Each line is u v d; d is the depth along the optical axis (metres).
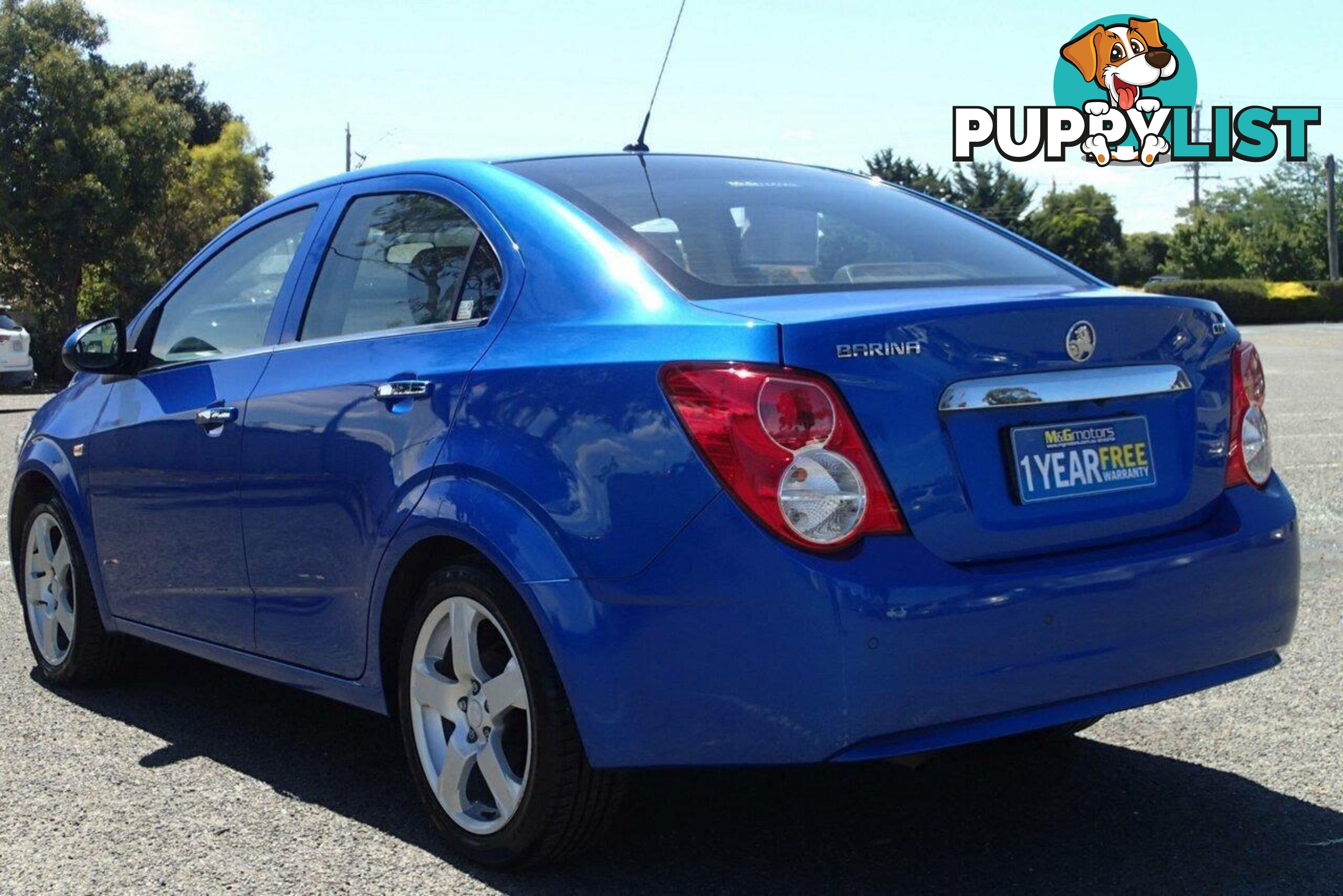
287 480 3.70
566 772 3.00
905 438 2.79
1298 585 3.29
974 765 3.92
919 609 2.70
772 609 2.68
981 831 3.43
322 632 3.66
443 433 3.23
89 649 4.80
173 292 4.57
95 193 27.33
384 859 3.32
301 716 4.57
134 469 4.35
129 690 4.91
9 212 26.92
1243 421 3.31
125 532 4.45
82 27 28.64
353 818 3.61
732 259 3.25
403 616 3.49
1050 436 2.99
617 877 3.18
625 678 2.83
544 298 3.22
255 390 3.88
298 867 3.28
